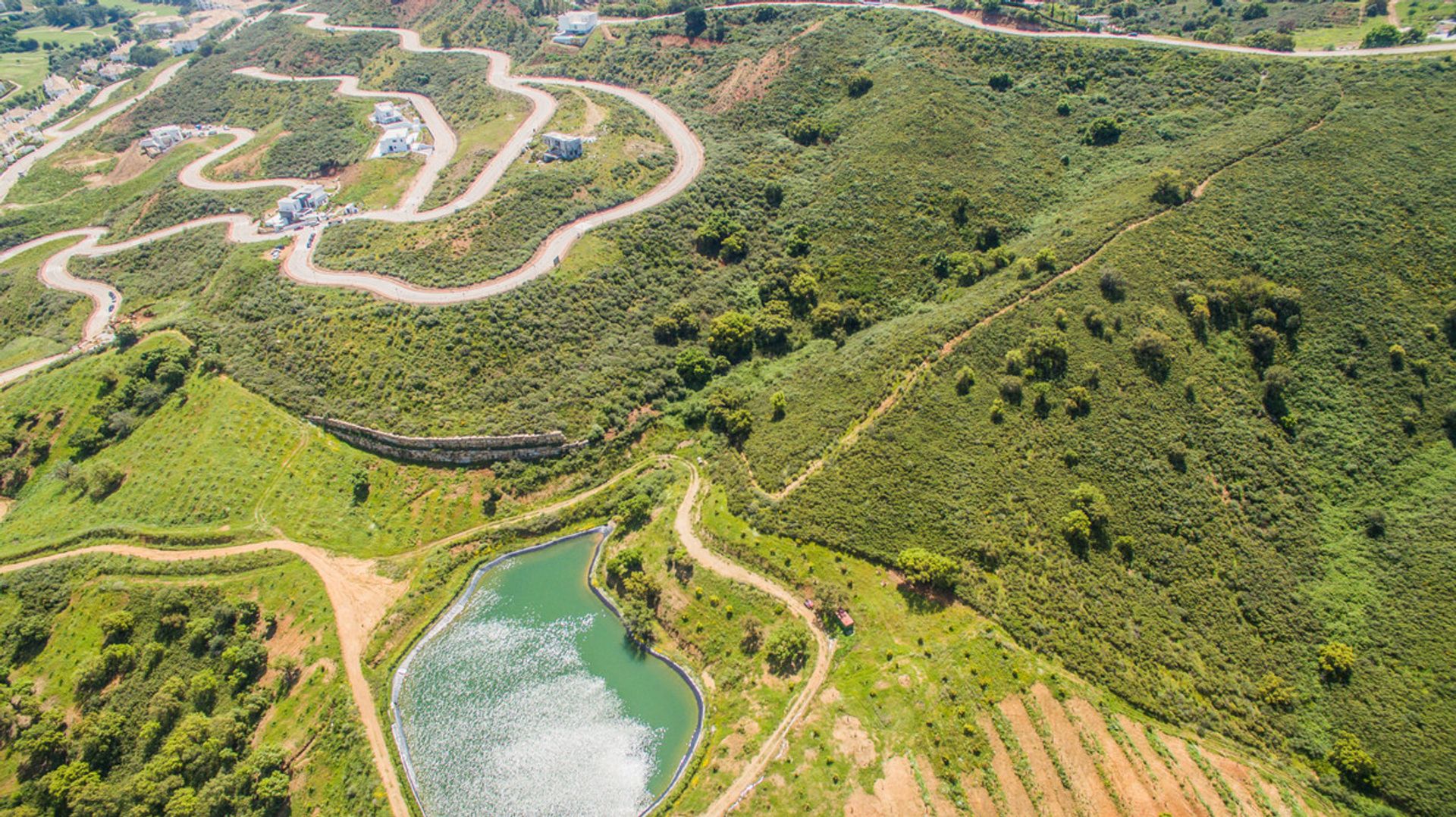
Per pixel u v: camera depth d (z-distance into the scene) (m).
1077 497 86.50
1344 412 94.56
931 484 90.75
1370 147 114.31
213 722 76.75
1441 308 98.62
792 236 130.62
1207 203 113.00
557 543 99.69
